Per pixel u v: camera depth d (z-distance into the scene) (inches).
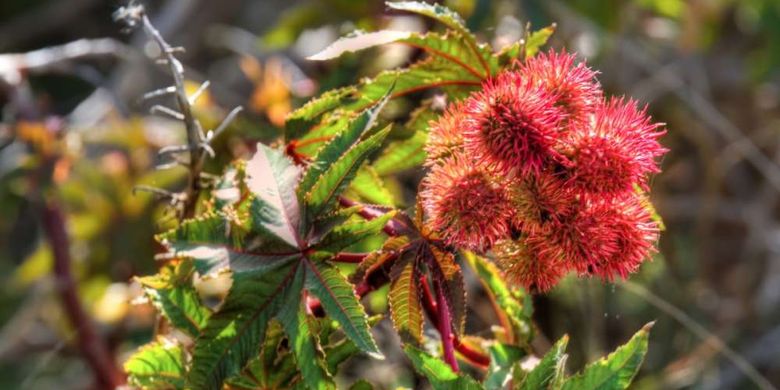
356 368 33.0
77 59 36.1
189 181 25.6
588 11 39.8
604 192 22.3
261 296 22.3
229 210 22.6
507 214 22.5
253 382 23.4
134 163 37.1
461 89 25.6
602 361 22.5
